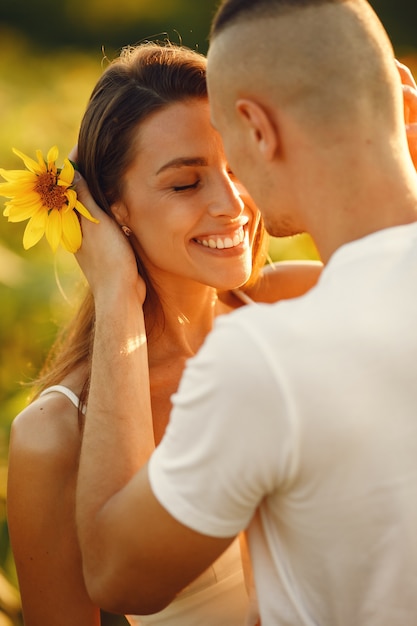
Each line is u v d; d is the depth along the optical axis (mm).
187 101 1890
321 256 1471
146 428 1709
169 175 1897
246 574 1699
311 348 1260
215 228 1934
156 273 2068
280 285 2416
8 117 4480
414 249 1351
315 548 1361
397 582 1332
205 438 1286
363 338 1278
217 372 1268
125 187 1947
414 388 1297
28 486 1932
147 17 7594
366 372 1271
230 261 1965
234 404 1254
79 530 1579
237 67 1415
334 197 1403
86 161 1994
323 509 1316
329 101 1364
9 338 3533
